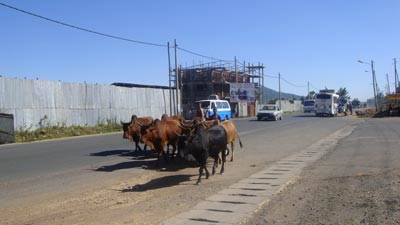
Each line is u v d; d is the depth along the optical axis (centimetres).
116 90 4606
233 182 1403
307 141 2819
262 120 5925
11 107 3488
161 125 1781
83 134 3703
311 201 1101
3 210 1111
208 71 8212
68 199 1224
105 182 1466
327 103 7506
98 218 1016
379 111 7525
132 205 1140
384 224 888
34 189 1359
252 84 8900
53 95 3866
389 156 1858
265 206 1074
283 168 1675
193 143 1401
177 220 968
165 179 1504
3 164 1880
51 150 2409
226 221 953
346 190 1203
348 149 2216
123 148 2453
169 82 5531
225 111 4581
